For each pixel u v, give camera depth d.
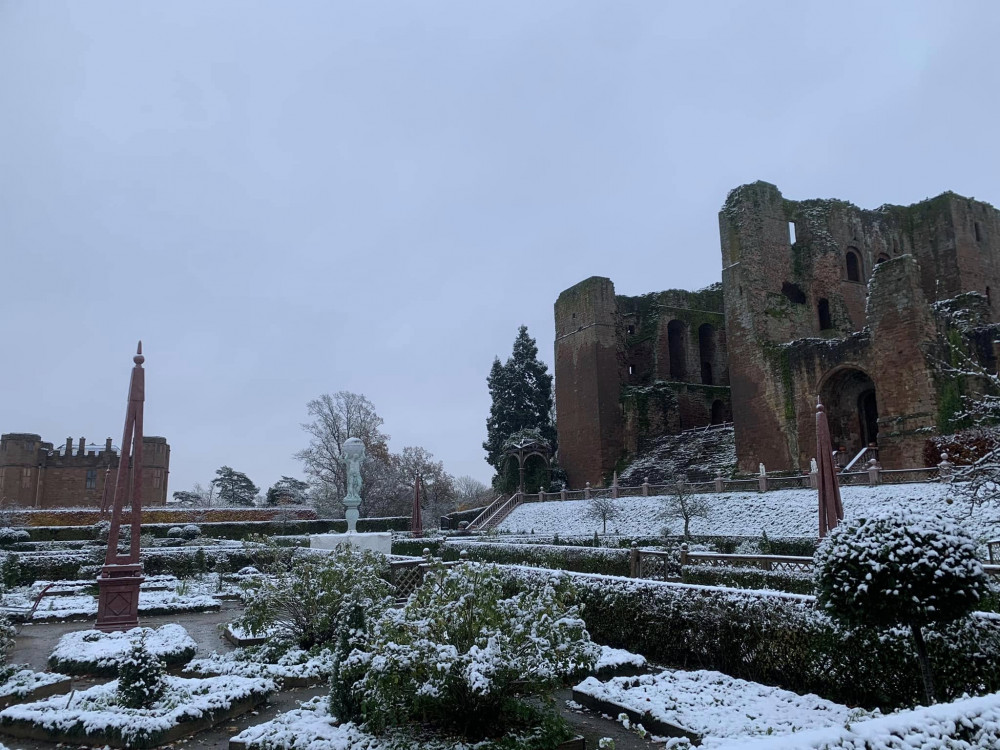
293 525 47.59
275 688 9.51
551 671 6.92
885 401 35.06
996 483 12.73
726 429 49.28
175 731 7.74
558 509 44.56
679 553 14.58
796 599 9.10
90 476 74.38
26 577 24.44
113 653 11.12
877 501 26.55
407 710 7.02
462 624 7.39
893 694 7.92
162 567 25.94
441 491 74.88
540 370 65.75
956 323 35.97
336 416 70.00
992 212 52.69
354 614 10.07
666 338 57.47
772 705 8.08
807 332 45.53
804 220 47.66
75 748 7.59
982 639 7.38
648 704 8.17
